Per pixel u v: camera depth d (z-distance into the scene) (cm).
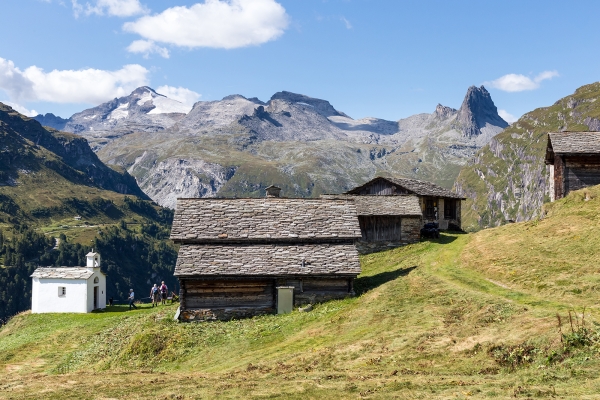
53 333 4631
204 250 3991
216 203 4425
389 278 4212
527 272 3297
